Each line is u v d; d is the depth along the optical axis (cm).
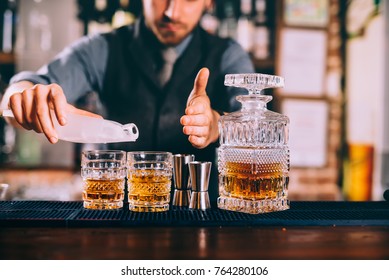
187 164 132
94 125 138
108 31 265
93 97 269
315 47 284
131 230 111
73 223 113
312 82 285
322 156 288
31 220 114
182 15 257
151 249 97
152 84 261
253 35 281
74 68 256
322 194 288
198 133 154
